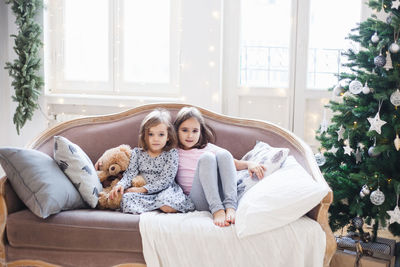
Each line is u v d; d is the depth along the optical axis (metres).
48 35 3.43
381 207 2.22
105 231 1.90
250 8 3.22
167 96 3.39
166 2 3.34
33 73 3.19
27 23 3.15
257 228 1.84
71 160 2.16
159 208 2.15
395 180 2.20
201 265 1.85
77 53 3.48
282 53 3.23
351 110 2.33
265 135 2.52
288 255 1.85
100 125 2.59
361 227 2.28
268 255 1.84
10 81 3.40
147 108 2.64
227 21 3.22
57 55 3.48
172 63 3.35
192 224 1.90
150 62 3.42
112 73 3.44
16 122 3.18
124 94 3.44
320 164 2.42
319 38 3.16
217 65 3.18
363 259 2.22
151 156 2.40
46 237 1.93
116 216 1.96
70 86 3.50
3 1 3.34
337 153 2.50
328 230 1.93
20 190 1.99
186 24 3.19
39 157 2.09
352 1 3.10
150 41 3.39
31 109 3.20
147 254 1.87
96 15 3.44
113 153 2.37
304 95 3.18
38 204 1.93
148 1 3.36
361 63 2.37
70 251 1.95
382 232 2.96
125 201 2.13
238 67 3.24
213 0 3.13
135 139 2.55
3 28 3.37
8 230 1.96
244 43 3.25
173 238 1.87
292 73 3.18
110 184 2.38
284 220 1.87
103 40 3.45
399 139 2.17
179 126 2.46
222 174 2.18
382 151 2.22
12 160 2.01
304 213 1.91
